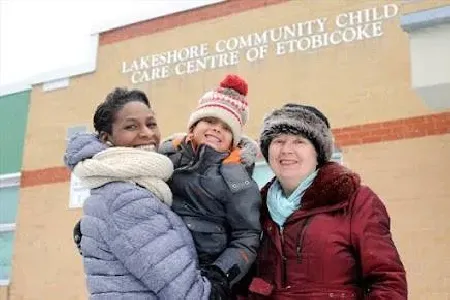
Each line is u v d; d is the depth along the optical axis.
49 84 10.88
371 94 7.64
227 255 2.24
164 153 2.50
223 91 2.56
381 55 7.70
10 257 10.69
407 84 7.41
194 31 9.48
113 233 2.06
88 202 2.17
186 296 2.00
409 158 7.19
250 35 8.91
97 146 2.27
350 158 7.57
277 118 2.51
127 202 2.09
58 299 9.82
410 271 6.89
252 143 2.59
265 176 7.57
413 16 4.69
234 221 2.31
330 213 2.33
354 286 2.27
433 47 4.73
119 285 2.04
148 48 9.88
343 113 7.79
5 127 11.25
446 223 6.80
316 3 8.39
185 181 2.31
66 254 9.95
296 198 2.39
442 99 5.18
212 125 2.47
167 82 9.55
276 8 8.75
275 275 2.33
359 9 8.00
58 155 10.49
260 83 8.61
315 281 2.25
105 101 2.44
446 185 6.89
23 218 10.59
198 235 2.27
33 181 10.66
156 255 2.02
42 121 10.83
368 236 2.24
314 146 2.49
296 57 8.38
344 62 7.96
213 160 2.35
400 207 7.11
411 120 7.28
